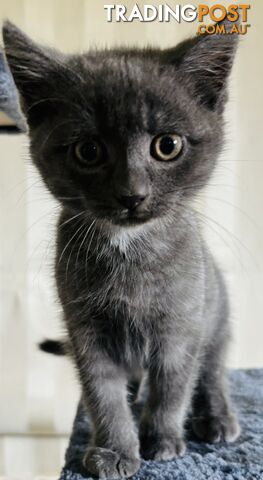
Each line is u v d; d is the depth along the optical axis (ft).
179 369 0.87
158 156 0.77
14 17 1.44
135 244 0.83
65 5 1.44
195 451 0.87
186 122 0.79
